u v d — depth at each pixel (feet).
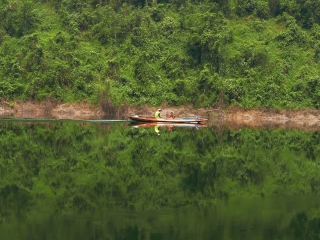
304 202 65.36
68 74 251.19
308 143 138.72
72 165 88.58
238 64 277.44
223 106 250.37
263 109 251.80
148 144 121.29
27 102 241.35
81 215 54.80
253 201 65.16
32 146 110.42
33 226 50.14
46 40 280.31
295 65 281.95
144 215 55.42
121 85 254.47
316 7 316.40
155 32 292.81
